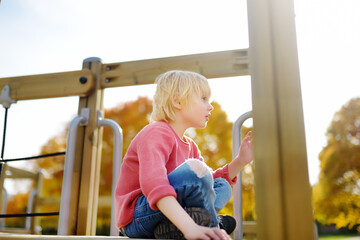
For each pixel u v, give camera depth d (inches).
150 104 289.9
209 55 55.5
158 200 28.3
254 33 20.8
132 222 34.0
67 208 51.8
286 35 20.1
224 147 232.7
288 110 19.0
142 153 32.9
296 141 18.5
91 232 55.5
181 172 30.2
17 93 63.0
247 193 180.4
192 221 26.6
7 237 26.0
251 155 43.0
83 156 57.8
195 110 39.9
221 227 38.8
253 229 68.0
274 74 19.6
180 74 41.5
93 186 57.0
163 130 35.7
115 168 53.5
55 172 287.0
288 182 18.1
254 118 19.6
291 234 17.4
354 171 327.0
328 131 334.3
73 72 61.2
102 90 61.9
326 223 321.1
